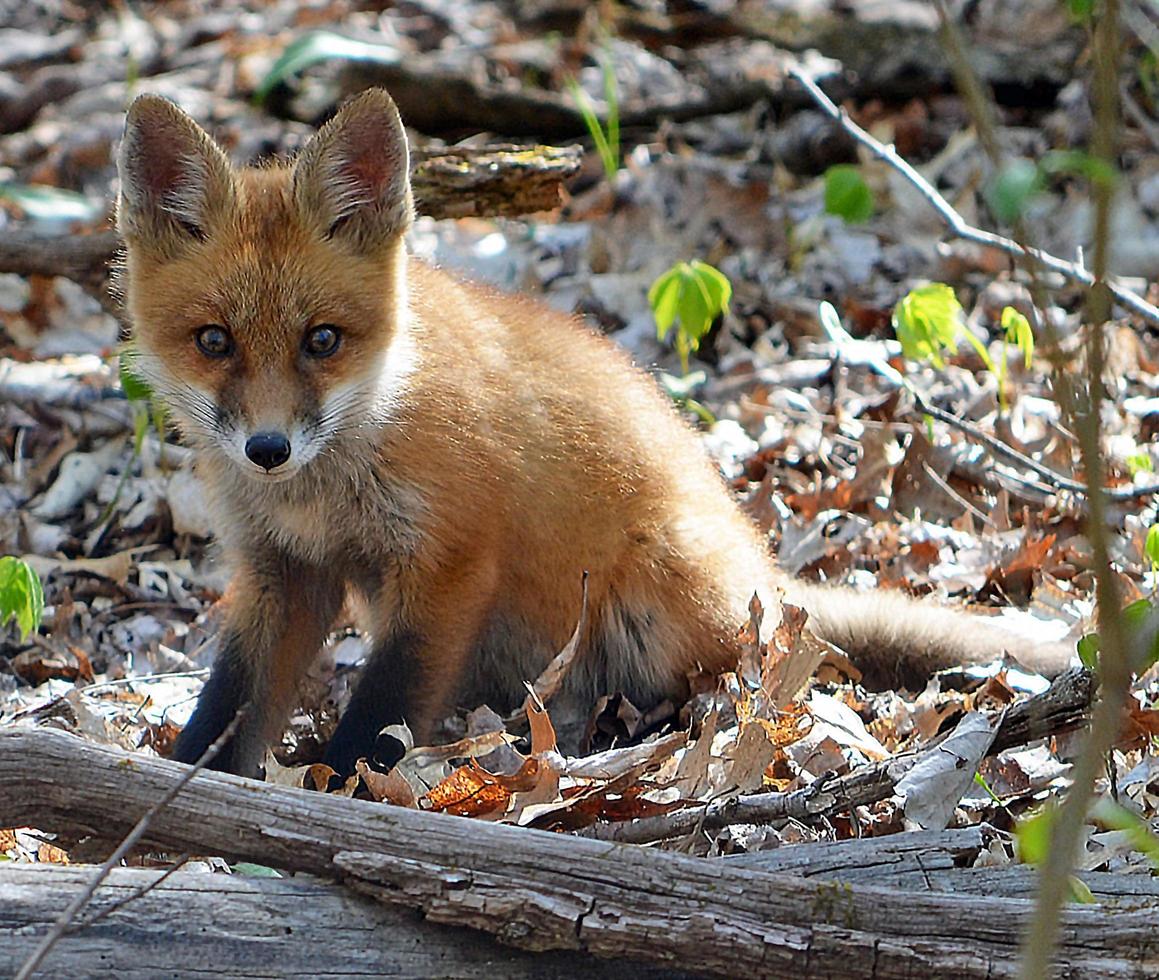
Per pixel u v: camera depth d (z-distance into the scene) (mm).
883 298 15477
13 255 13977
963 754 7426
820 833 7555
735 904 5699
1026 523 11953
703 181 17375
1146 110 17641
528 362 10039
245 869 6441
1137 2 14922
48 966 5449
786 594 10672
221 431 8852
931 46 19062
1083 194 16453
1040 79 18500
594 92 20375
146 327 9109
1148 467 11367
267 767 8898
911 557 11883
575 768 7836
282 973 5586
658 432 10508
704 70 20891
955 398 13930
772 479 12758
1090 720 7379
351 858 5750
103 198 17984
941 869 6160
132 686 10570
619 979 5750
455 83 19156
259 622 9758
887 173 17391
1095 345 4395
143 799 6035
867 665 10516
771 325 15570
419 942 5727
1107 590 4426
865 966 5578
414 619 9516
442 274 10469
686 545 10367
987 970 5527
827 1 21812
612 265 16578
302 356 8875
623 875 5742
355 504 9398
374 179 9016
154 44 22281
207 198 8875
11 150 19562
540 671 10609
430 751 8305
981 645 10242
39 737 6137
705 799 7723
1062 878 4516
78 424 14000
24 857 7625
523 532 9906
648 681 10578
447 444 9297
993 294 15219
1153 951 5543
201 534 12852
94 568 12359
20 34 22922
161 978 5516
